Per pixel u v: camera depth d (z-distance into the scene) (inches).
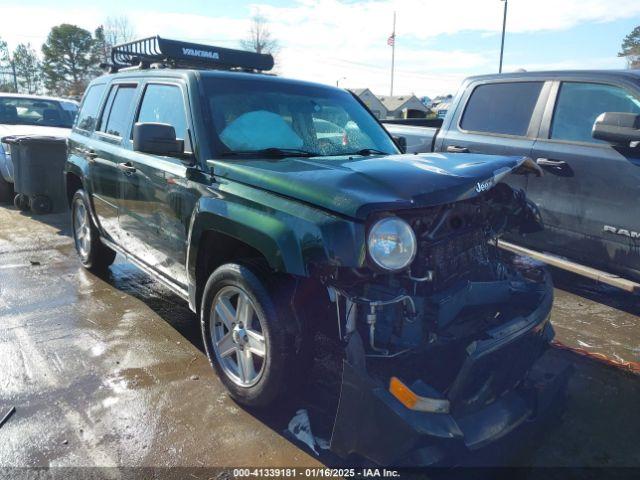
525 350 111.9
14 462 106.6
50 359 147.3
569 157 185.2
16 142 315.6
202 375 141.0
